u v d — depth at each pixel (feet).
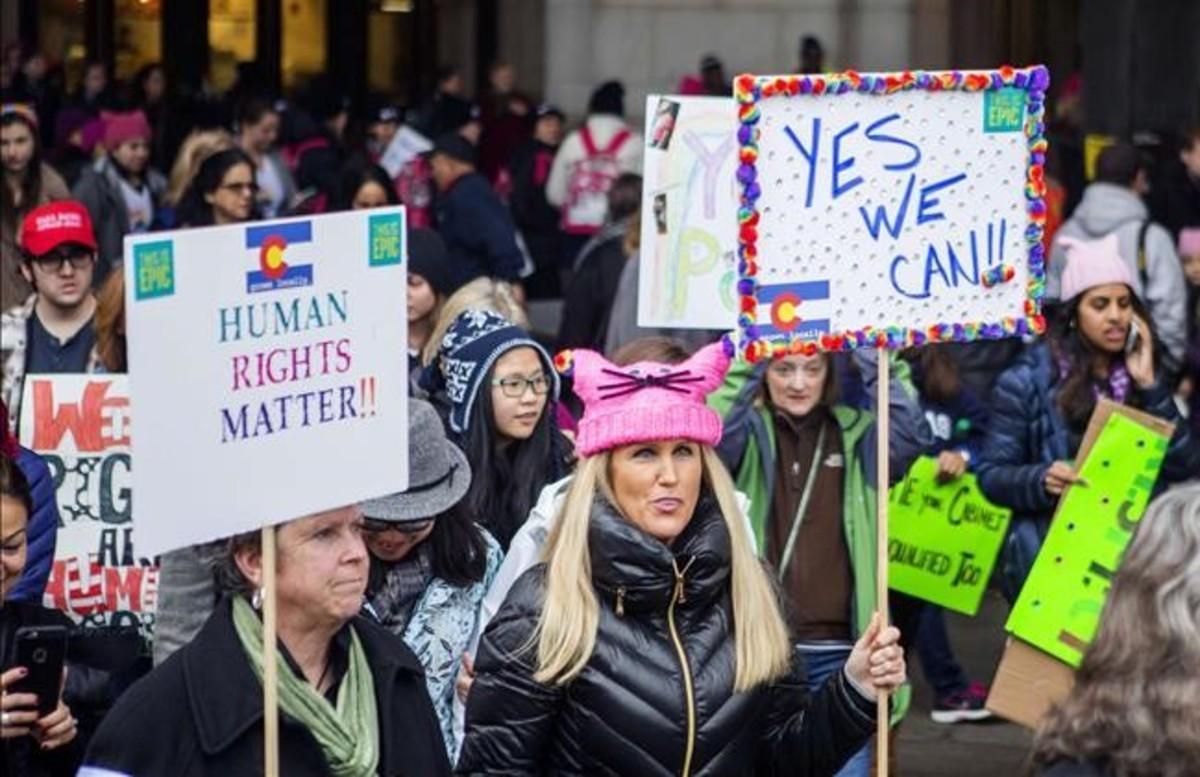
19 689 19.54
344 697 18.15
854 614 27.84
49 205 31.40
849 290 21.93
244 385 17.43
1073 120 73.72
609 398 20.39
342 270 17.99
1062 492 30.35
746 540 20.57
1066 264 32.60
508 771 20.24
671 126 30.35
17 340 31.17
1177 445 30.76
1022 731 37.96
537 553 23.12
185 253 17.01
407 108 99.09
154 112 83.71
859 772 27.35
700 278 30.53
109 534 27.17
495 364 26.50
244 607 18.03
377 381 18.21
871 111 21.84
